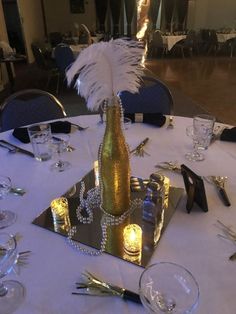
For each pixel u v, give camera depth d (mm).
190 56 9273
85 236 832
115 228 862
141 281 629
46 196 1005
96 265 738
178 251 773
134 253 766
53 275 708
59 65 4961
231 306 629
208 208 925
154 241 804
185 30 10352
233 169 1140
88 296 656
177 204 947
